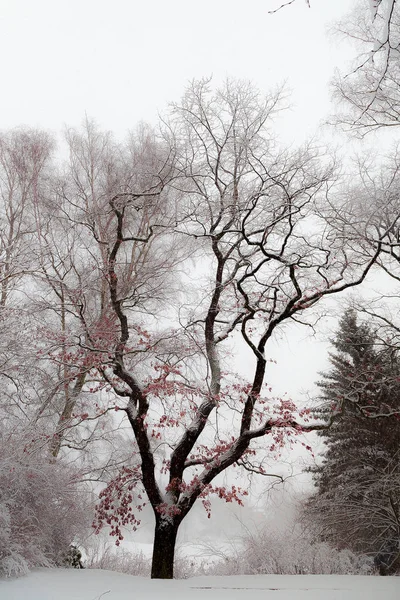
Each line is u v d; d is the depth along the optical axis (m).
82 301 11.31
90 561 13.84
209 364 11.21
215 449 10.68
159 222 12.48
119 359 10.69
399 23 8.64
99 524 11.16
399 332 13.50
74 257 12.65
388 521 14.99
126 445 13.47
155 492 10.47
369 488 15.41
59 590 7.47
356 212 11.31
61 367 12.48
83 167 12.93
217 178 11.71
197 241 12.62
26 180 13.20
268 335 10.87
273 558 13.60
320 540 16.03
